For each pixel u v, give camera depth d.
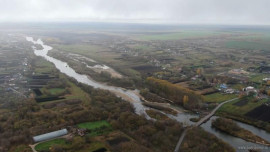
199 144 183.00
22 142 182.62
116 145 180.38
